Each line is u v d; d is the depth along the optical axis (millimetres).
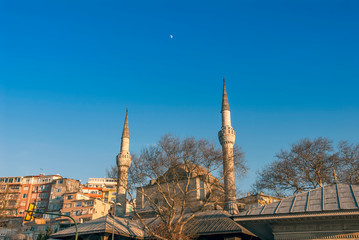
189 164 43875
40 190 111000
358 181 48469
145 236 45125
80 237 46344
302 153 54062
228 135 61156
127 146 76250
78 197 97562
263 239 26500
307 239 20094
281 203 21547
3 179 115688
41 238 75062
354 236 19016
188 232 40594
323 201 20125
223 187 48750
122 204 64500
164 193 43969
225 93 67250
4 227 85188
